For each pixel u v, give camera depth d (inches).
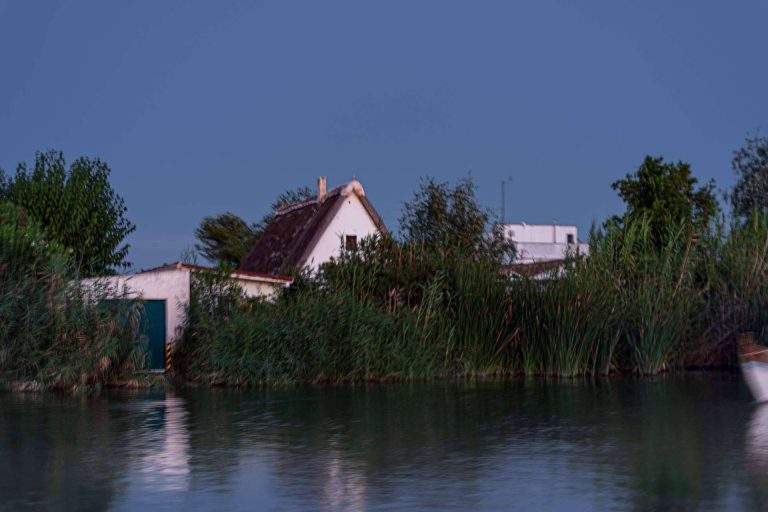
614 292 1250.6
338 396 959.6
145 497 439.5
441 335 1225.4
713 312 1332.4
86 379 1029.2
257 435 652.7
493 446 598.2
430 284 1268.5
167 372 1205.1
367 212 1808.6
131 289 1209.4
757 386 881.5
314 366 1136.8
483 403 876.6
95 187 1653.5
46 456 560.7
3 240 1054.4
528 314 1244.5
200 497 438.9
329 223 1770.4
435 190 1761.8
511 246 1711.4
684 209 1813.5
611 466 520.7
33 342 1013.2
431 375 1194.0
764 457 551.2
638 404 860.0
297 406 854.5
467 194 1758.1
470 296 1246.3
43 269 1064.8
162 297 1221.7
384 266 1309.1
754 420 735.7
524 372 1242.0
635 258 1326.3
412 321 1215.6
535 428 689.0
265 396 962.1
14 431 676.7
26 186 1635.1
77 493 449.7
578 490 451.8
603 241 1309.1
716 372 1272.1
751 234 1373.0
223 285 1250.0
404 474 497.4
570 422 725.9
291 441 622.5
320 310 1175.0
